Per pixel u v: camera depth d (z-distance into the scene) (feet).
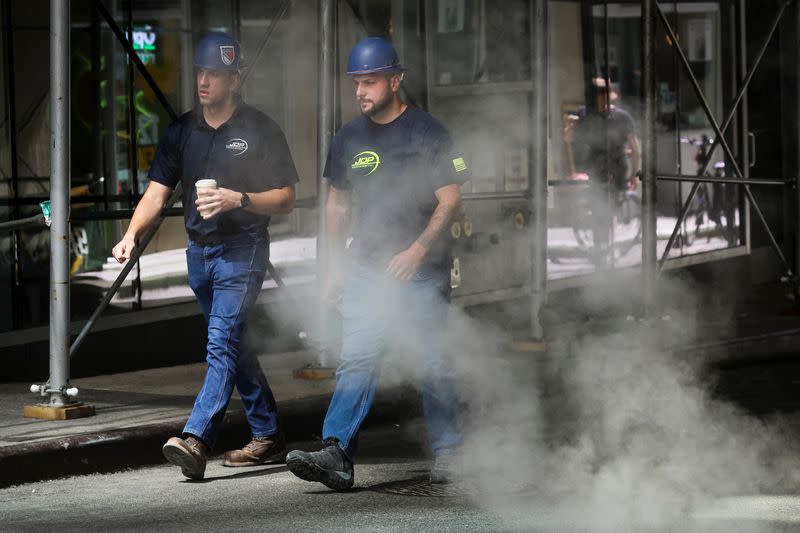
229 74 45.24
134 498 42.96
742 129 96.48
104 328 63.62
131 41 64.28
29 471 45.70
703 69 92.89
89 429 49.08
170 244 66.08
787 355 77.10
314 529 38.22
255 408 48.29
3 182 60.13
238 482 45.47
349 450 43.57
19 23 60.49
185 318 67.72
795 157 99.76
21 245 61.36
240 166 45.34
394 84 43.57
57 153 51.06
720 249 95.55
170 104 65.98
